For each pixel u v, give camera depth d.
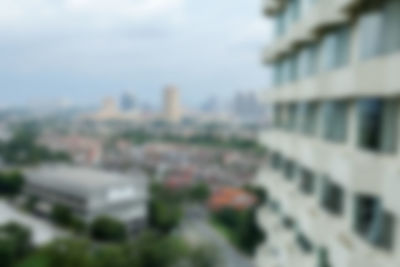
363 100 10.46
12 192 103.12
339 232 11.30
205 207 107.38
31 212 88.38
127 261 49.41
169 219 82.06
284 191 18.47
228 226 86.00
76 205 79.19
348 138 11.53
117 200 81.31
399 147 8.89
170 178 138.12
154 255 50.28
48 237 70.88
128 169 177.75
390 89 8.57
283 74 20.94
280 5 20.02
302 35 15.06
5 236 54.97
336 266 10.91
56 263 46.84
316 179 14.34
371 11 9.79
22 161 166.38
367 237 9.77
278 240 19.42
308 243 15.45
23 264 53.25
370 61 9.29
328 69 13.14
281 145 19.11
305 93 14.70
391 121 9.16
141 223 83.94
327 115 13.42
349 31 11.47
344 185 10.25
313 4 15.22
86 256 47.72
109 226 69.88
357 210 10.37
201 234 79.88
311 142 14.71
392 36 8.88
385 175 8.76
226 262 62.19
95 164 189.38
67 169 101.19
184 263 51.53
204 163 188.62
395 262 8.36
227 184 143.12
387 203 8.53
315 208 13.91
